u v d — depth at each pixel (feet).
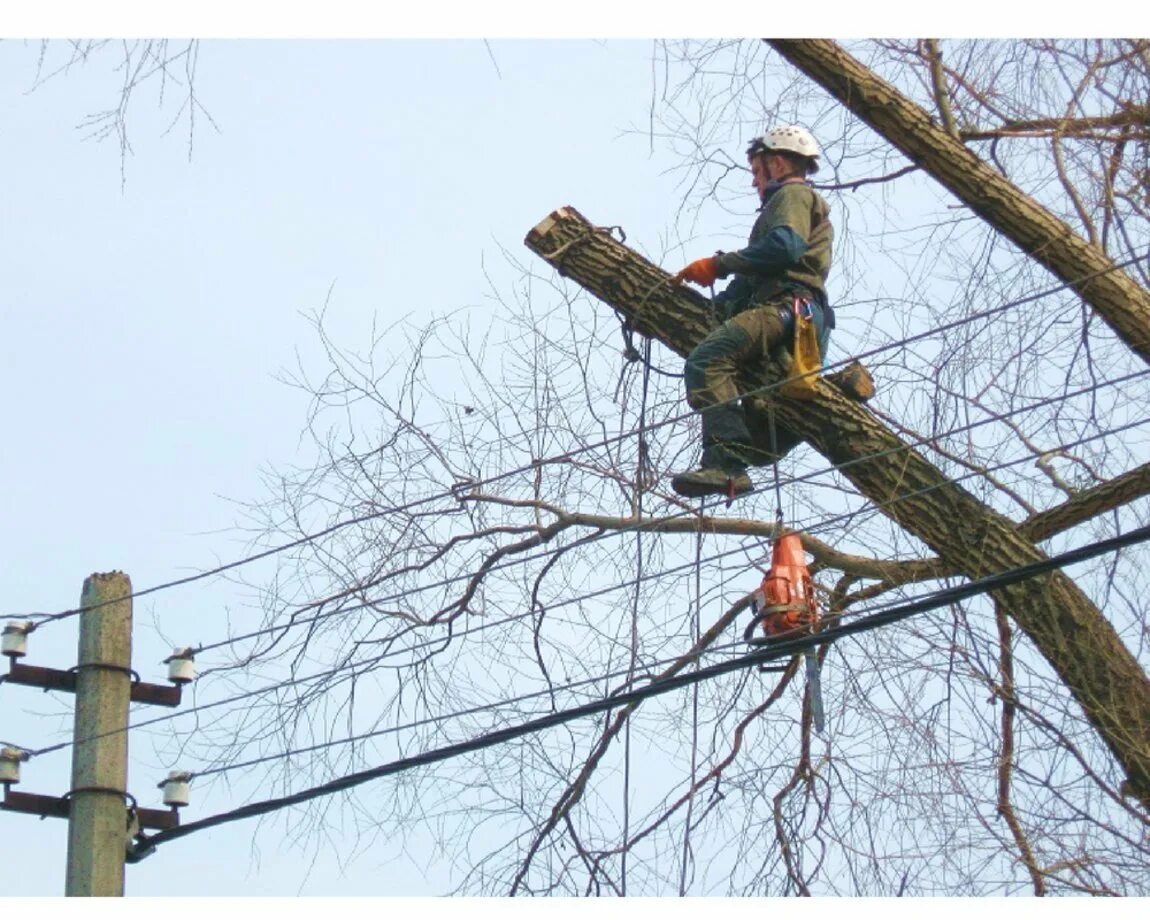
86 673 37.01
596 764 37.63
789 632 33.81
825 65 36.94
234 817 35.27
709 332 37.29
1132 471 36.37
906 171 38.04
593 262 38.37
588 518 40.27
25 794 36.45
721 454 35.17
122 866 35.73
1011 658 36.65
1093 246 36.78
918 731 35.27
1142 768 35.63
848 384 36.96
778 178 36.73
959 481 36.45
